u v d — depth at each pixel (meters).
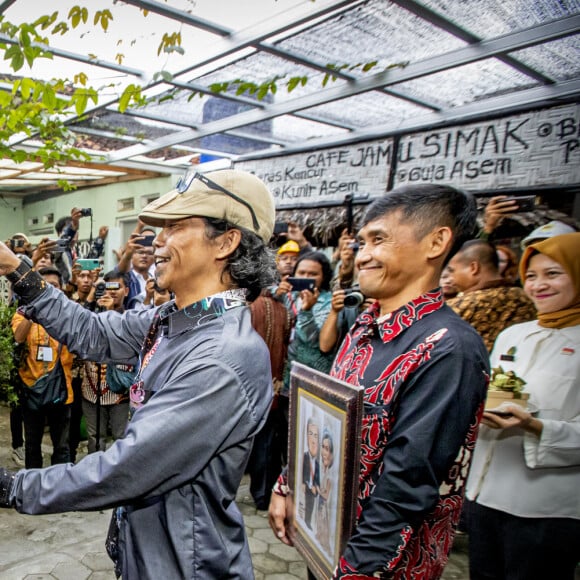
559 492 1.47
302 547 1.18
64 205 8.19
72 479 0.83
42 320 1.22
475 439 1.03
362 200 3.67
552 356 1.56
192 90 2.93
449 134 3.23
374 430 1.04
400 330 1.08
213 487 0.92
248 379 0.92
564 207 2.77
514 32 2.22
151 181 6.46
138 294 3.73
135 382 1.05
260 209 1.05
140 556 0.92
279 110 3.22
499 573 1.61
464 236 1.13
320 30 2.27
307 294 2.85
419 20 2.17
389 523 0.93
